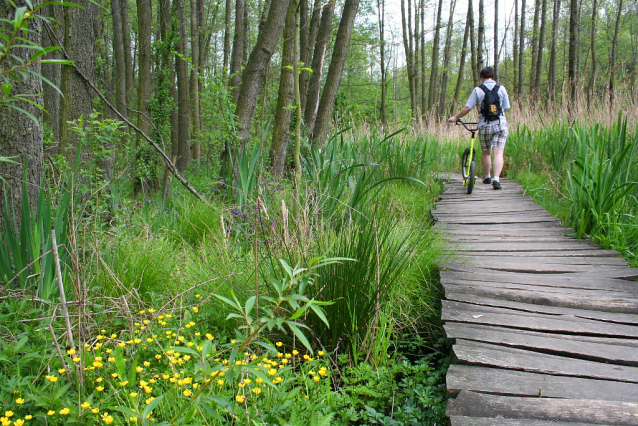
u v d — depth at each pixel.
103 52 15.92
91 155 4.73
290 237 3.13
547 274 4.00
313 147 5.32
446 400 2.56
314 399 2.23
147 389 1.82
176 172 4.96
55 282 2.79
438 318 3.53
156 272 3.25
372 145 7.52
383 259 3.08
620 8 24.31
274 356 2.48
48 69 7.43
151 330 2.43
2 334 2.29
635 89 7.82
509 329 3.05
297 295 1.33
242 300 2.89
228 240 3.97
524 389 2.40
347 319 2.86
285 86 7.40
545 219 5.72
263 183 4.84
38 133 3.29
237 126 6.52
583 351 2.76
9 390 1.81
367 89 27.31
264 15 11.02
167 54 10.68
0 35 1.16
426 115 13.09
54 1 1.19
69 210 2.89
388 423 2.37
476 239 5.03
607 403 2.28
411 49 23.20
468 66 37.81
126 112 14.21
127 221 4.21
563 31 29.70
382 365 2.81
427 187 7.48
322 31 9.38
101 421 1.76
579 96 8.93
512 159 9.43
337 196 4.43
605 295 3.52
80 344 1.96
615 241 4.56
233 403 1.94
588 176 5.08
